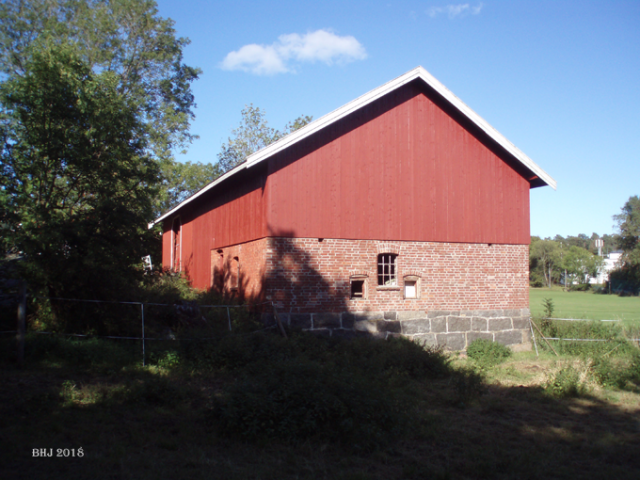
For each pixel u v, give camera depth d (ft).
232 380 34.42
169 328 44.09
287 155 47.50
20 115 41.91
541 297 200.54
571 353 52.31
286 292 46.68
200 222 73.10
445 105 54.95
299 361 29.66
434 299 52.80
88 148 42.57
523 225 58.13
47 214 39.81
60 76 43.42
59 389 28.14
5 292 41.55
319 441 22.82
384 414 24.40
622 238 263.90
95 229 41.09
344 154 49.96
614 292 240.32
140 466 19.13
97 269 39.52
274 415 23.17
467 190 55.47
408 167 52.85
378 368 38.58
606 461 22.88
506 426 27.48
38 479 17.52
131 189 45.03
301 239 47.62
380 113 51.98
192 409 27.17
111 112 44.65
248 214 52.47
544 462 21.94
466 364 46.34
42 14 99.96
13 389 27.99
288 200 47.26
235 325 45.52
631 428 27.84
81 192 44.80
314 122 47.14
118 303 40.29
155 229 102.58
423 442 24.22
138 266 44.06
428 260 52.95
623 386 37.68
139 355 37.17
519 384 38.55
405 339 47.16
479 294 54.95
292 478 18.95
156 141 106.63
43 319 40.96
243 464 20.15
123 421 24.52
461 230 54.75
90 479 17.76
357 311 49.19
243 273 53.67
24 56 91.97
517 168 58.34
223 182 58.03
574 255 297.12
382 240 50.90
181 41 111.65
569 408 31.78
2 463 18.70
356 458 21.57
